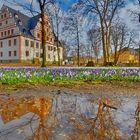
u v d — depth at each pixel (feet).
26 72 39.40
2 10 235.20
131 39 186.70
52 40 264.52
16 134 10.88
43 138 10.35
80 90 30.25
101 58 287.07
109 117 14.60
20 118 14.03
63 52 296.92
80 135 10.81
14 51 225.15
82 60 298.97
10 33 228.22
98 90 30.48
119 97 24.45
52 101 21.56
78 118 14.15
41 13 75.61
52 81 37.37
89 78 39.68
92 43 228.02
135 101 21.84
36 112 15.94
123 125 12.66
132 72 42.45
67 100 22.15
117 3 117.08
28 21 246.68
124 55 312.50
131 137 10.73
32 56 236.63
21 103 19.86
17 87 31.76
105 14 115.96
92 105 19.33
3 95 25.43
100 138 10.52
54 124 12.61
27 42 228.63
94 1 111.55
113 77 40.57
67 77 39.01
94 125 12.56
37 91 28.73
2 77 34.78
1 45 240.53
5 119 13.79
